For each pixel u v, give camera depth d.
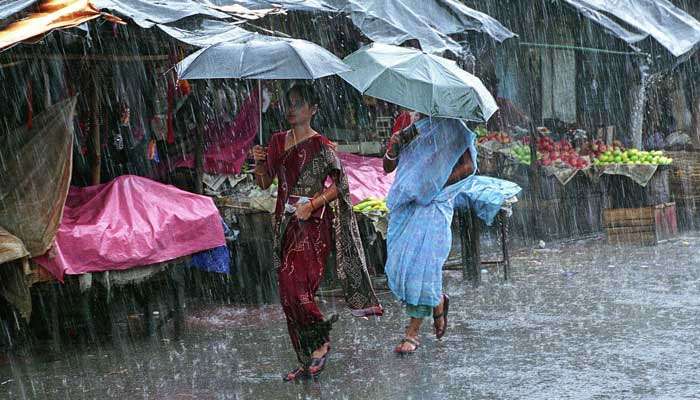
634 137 25.88
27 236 11.40
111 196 12.45
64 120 11.87
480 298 15.45
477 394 9.77
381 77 11.30
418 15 18.47
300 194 10.37
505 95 23.94
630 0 25.94
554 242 22.80
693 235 23.88
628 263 19.08
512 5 22.80
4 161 11.91
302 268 10.29
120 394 10.21
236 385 10.42
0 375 11.18
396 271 11.73
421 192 11.71
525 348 11.80
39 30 10.90
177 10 12.65
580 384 10.05
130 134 15.24
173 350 12.30
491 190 16.38
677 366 10.72
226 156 15.95
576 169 23.27
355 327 13.48
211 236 12.95
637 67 25.48
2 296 12.21
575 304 14.67
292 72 10.23
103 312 14.06
